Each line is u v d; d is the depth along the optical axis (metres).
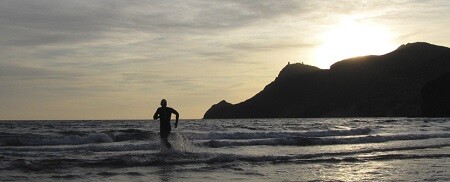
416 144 19.02
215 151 15.41
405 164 12.58
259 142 18.33
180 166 11.80
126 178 9.93
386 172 11.10
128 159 12.32
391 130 31.41
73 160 12.06
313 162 12.84
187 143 16.64
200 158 13.00
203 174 10.58
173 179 9.88
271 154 14.54
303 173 10.88
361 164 12.55
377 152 15.80
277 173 10.84
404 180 9.91
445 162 13.05
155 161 12.28
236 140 18.94
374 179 10.06
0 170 10.45
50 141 17.67
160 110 14.99
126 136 20.19
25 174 10.14
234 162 12.58
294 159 13.37
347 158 13.64
